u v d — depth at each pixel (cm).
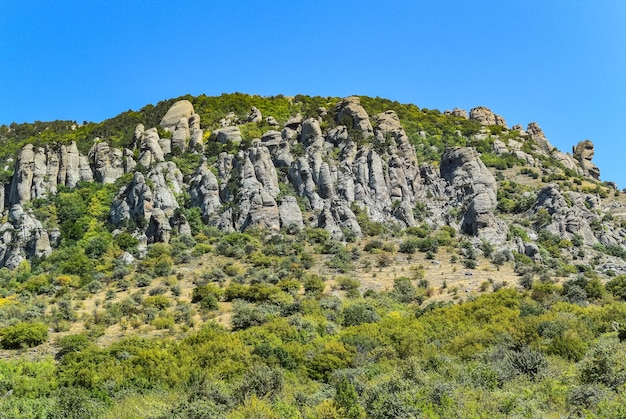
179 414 2847
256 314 4978
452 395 2747
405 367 3397
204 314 5347
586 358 3322
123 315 5338
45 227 8125
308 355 4206
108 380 3681
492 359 3588
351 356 4150
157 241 7575
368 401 2880
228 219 8162
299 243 7525
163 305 5519
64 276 6494
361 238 7856
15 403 3231
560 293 5453
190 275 6575
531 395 2783
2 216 8706
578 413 2491
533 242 7681
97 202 8712
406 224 8450
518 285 5962
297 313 5219
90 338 4700
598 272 6862
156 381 3706
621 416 2258
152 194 8400
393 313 5350
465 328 4531
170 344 4438
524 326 4181
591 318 4409
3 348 4497
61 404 3155
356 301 5697
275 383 3350
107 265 6850
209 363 3966
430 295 5931
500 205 9019
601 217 8956
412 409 2578
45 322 5109
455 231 8075
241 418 2794
